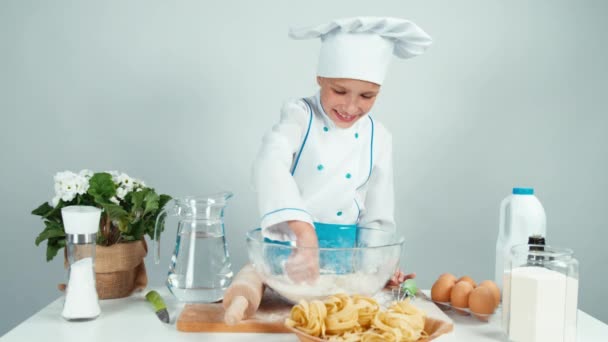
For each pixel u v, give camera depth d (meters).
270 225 1.04
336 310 0.82
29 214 1.67
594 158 1.74
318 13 1.67
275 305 1.04
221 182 1.70
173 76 1.67
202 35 1.67
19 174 1.66
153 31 1.66
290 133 1.18
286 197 1.06
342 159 1.22
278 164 1.11
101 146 1.67
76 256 1.01
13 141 1.66
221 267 1.06
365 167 1.27
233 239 1.71
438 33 1.69
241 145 1.69
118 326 0.97
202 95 1.68
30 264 1.68
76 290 0.99
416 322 0.81
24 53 1.65
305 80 1.69
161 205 1.22
